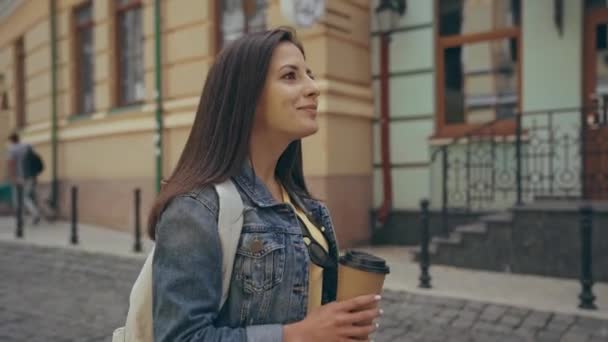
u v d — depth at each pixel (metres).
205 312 1.11
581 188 6.23
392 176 7.93
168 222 1.16
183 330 1.08
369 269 1.22
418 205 7.71
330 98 7.08
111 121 9.77
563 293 4.97
